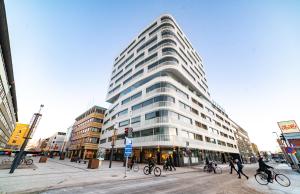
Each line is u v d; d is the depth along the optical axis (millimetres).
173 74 30016
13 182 7023
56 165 17609
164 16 35438
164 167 16031
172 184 8422
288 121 21453
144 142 24094
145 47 35719
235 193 6695
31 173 10102
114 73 47250
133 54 39906
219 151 36344
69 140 59438
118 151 31578
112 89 44062
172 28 33562
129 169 15609
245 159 56875
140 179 9922
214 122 40281
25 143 10625
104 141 38375
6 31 18094
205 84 44969
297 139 20047
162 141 21688
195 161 25812
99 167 16797
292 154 19438
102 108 46531
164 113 23422
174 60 29250
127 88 35906
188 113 28359
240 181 10133
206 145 30859
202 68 46938
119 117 33812
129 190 6691
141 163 25578
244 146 64312
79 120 54719
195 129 28812
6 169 11070
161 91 25094
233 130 56281
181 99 27547
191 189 7297
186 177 11539
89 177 9750
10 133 48312
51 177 9055
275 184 8984
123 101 35219
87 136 41562
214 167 16234
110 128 37281
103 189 6730
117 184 7961
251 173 15930
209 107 40344
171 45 30203
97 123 43750
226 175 13547
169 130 22547
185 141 24469
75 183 7652
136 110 29000
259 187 8102
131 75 36188
